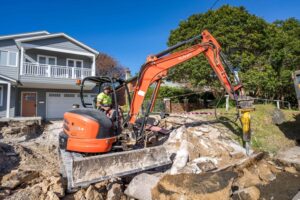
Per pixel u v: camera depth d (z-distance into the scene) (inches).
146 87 231.1
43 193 165.9
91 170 161.2
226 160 228.8
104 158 168.9
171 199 141.4
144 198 154.9
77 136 187.6
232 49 566.6
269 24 619.5
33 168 243.6
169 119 383.6
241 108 243.3
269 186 180.4
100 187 182.7
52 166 262.1
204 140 273.6
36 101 664.4
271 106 440.5
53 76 630.5
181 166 205.5
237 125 332.5
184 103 625.6
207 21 599.8
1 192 165.9
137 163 181.9
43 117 669.3
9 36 598.2
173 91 705.0
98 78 227.1
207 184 145.9
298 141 324.2
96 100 234.8
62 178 194.9
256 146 287.0
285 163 233.9
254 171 203.6
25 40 594.6
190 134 288.7
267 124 363.9
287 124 387.9
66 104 708.7
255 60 547.5
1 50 589.3
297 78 266.5
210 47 258.1
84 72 684.7
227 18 557.9
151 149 193.2
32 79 599.2
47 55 669.9
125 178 197.9
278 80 583.8
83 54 690.2
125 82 233.3
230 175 160.4
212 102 658.8
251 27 549.0
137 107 227.0
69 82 651.5
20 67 594.2
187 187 143.7
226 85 252.4
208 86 587.2
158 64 236.2
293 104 745.6
